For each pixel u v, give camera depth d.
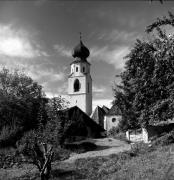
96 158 23.33
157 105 18.23
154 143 24.78
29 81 41.62
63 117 21.89
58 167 21.45
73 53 81.94
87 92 78.69
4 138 29.22
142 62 13.77
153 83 15.32
